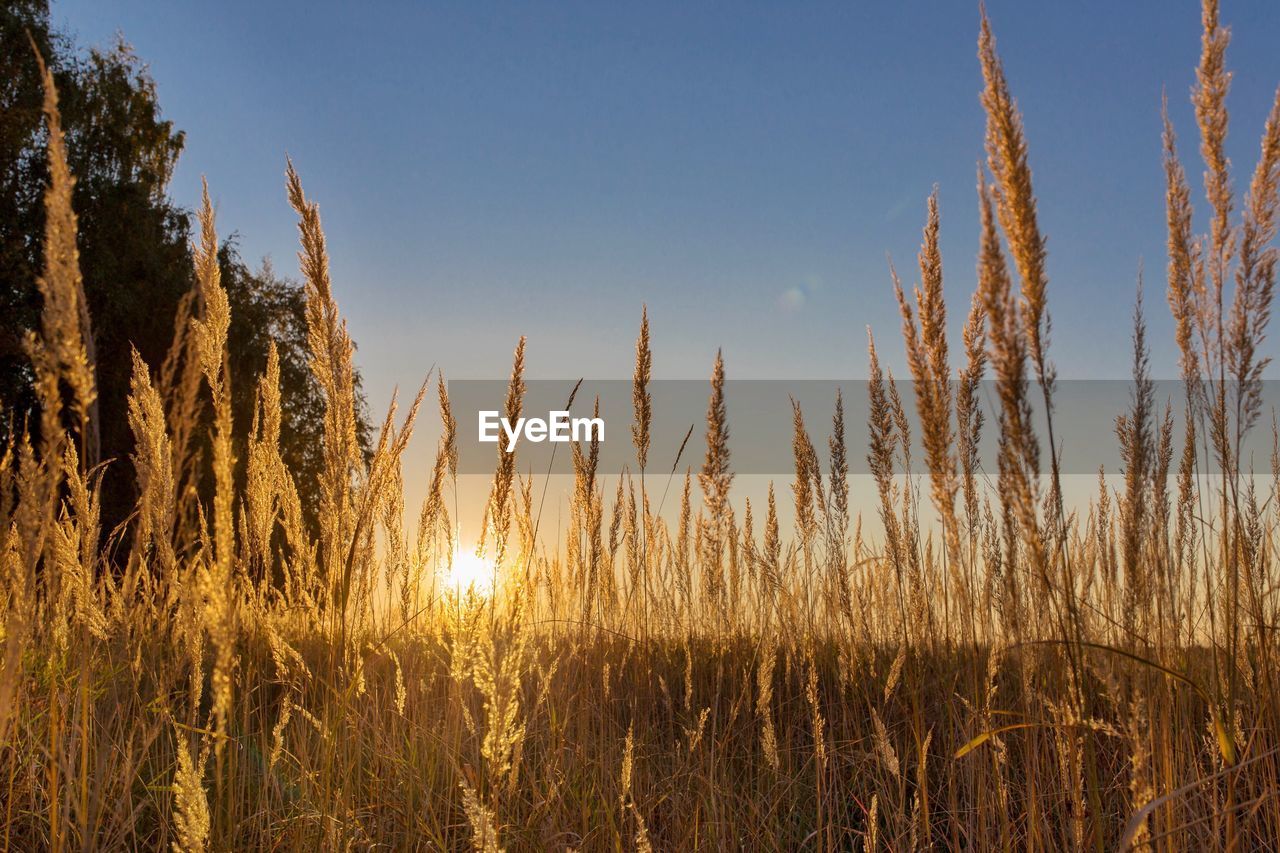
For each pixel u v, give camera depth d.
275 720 3.64
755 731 4.14
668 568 5.23
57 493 1.70
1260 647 2.48
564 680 3.88
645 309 4.00
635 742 3.78
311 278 2.69
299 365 16.70
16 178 13.61
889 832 3.24
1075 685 1.90
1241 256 2.31
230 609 1.67
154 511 2.40
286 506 3.54
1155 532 2.62
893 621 3.84
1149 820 2.33
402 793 3.14
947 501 2.41
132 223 14.93
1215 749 2.82
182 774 2.00
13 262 12.56
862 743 3.81
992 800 2.96
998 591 2.90
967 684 3.31
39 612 2.71
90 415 1.52
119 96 15.70
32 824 2.52
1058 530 1.90
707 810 3.23
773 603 4.38
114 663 3.15
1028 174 1.81
